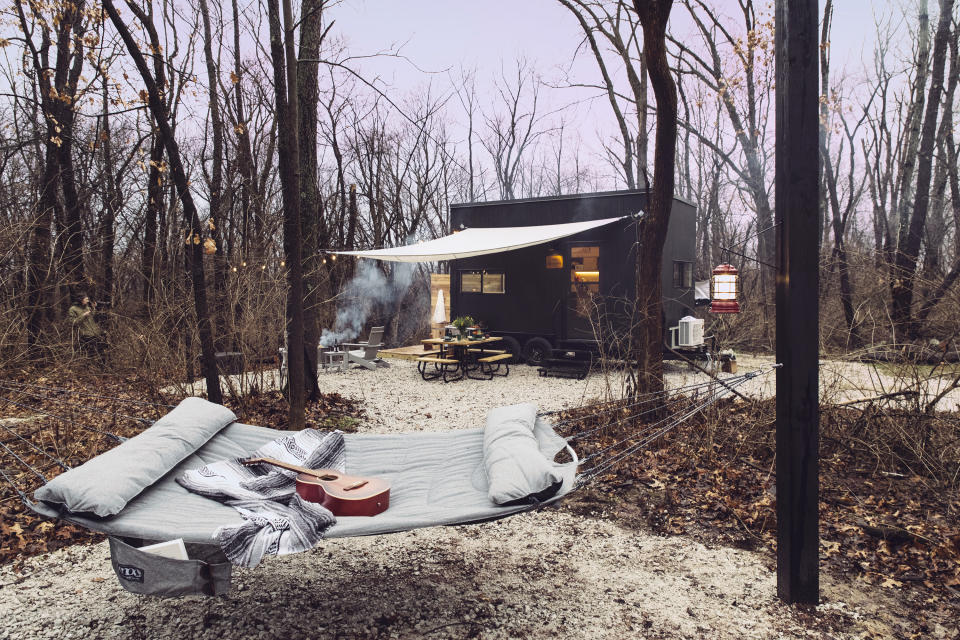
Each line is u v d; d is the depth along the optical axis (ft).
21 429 20.66
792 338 10.64
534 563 12.79
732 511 15.01
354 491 10.23
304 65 27.76
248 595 11.31
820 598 11.05
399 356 46.39
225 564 8.36
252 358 25.50
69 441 19.54
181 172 19.89
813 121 10.55
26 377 25.59
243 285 25.46
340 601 11.09
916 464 17.19
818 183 10.62
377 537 14.26
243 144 51.65
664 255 36.88
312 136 28.04
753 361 38.47
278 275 26.40
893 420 17.54
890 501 15.14
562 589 11.59
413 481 11.52
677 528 14.46
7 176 37.32
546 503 9.73
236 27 51.19
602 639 9.80
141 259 38.73
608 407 22.99
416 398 30.83
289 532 8.59
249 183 46.98
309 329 27.27
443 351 37.88
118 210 44.32
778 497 10.96
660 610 10.74
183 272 27.94
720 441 20.24
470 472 11.41
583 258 43.52
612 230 38.09
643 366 22.20
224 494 9.87
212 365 20.61
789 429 10.69
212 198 44.98
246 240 29.71
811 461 10.63
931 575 11.63
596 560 12.90
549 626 10.22
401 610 10.76
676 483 17.10
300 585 11.75
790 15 10.51
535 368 41.16
